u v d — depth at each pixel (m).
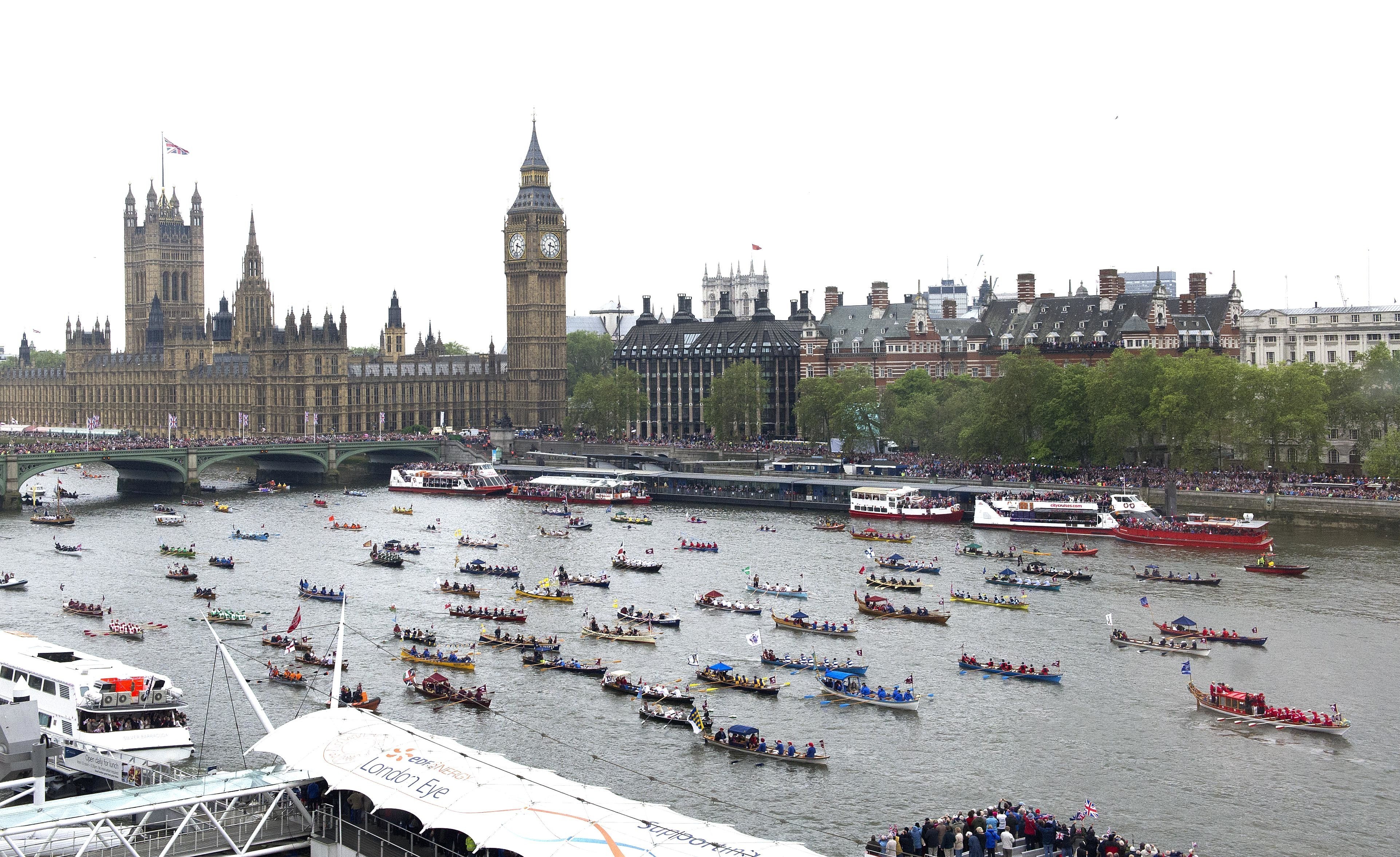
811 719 135.62
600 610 185.25
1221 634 164.25
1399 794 115.44
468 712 137.75
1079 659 157.00
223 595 196.50
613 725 133.62
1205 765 122.25
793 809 112.19
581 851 73.75
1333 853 104.12
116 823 86.56
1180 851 103.81
